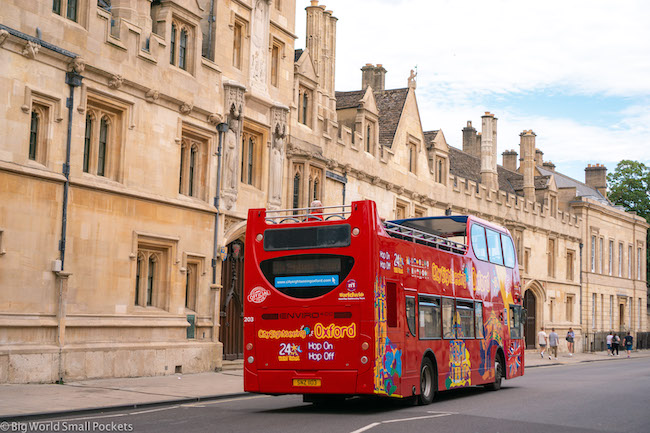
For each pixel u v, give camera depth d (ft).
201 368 80.69
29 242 61.87
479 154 213.05
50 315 63.62
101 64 69.15
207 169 83.87
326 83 115.24
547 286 180.75
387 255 53.36
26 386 59.11
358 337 50.98
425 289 59.06
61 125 65.31
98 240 68.80
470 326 67.56
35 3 62.69
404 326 55.06
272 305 53.57
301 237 53.57
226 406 56.44
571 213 198.29
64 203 65.05
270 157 94.27
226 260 88.79
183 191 81.87
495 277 75.25
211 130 84.28
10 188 60.34
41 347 61.98
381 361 51.42
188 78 80.64
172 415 48.80
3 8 59.93
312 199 102.37
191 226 80.89
